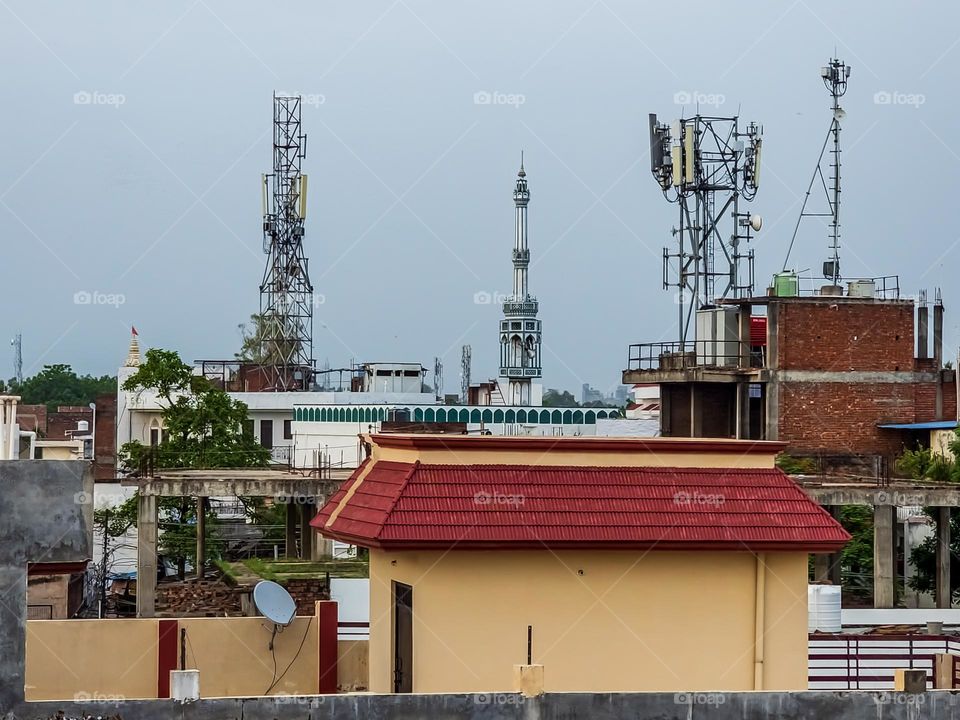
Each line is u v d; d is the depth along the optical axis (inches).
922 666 1738.4
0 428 1590.8
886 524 2802.7
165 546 3363.7
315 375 5378.9
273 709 1053.2
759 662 1197.7
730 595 1201.4
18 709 1015.0
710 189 4074.8
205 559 3097.9
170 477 2800.2
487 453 1186.6
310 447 4367.6
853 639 1736.0
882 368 3922.2
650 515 1179.3
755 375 3880.4
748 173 4060.0
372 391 5098.4
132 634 1446.9
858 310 3917.3
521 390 4717.0
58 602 2349.9
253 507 3659.0
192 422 3754.9
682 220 4099.4
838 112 4042.8
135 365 4909.0
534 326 4741.6
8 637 1012.5
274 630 1482.5
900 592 3137.3
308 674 1488.7
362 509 1190.9
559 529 1156.5
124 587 3432.6
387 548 1131.9
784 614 1206.9
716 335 3978.8
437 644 1151.0
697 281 4069.9
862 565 3149.6
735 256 4060.0
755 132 4067.4
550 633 1166.3
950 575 2994.6
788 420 3868.1
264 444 4936.0
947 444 3595.0
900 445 3897.6
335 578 2106.3
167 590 2223.2
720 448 1219.9
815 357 3892.7
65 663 1429.6
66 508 1018.7
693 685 1187.3
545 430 4151.1
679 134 4050.2
